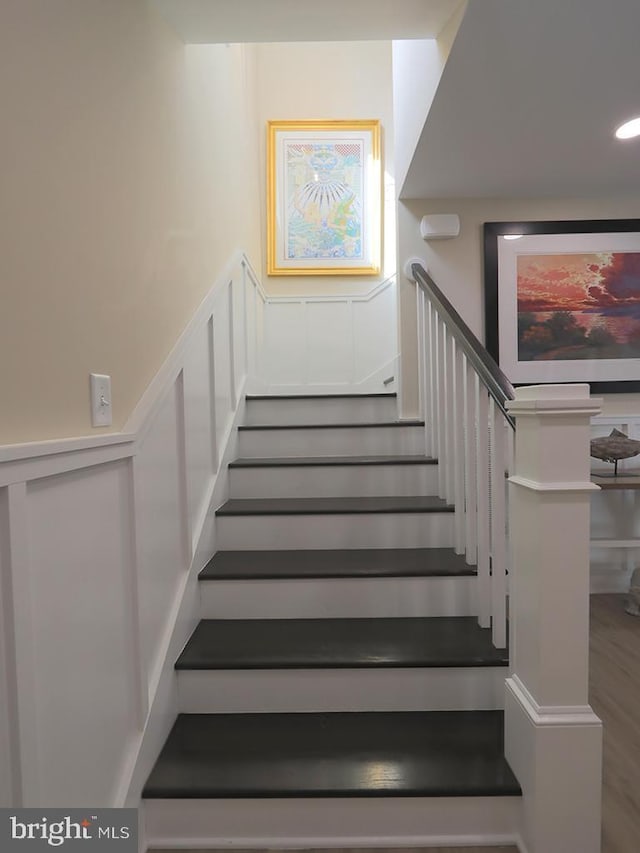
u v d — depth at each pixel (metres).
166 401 1.68
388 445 2.84
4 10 0.90
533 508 1.33
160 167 1.69
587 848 1.31
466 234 3.04
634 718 1.93
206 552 2.12
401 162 2.89
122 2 1.40
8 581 0.87
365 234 4.11
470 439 1.99
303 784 1.43
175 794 1.42
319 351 4.12
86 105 1.19
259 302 3.76
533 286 3.07
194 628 1.92
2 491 0.86
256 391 3.54
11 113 0.91
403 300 3.03
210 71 2.36
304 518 2.26
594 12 1.50
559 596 1.31
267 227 4.10
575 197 3.03
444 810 1.44
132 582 1.38
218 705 1.73
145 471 1.50
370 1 1.63
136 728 1.42
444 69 1.76
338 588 1.99
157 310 1.65
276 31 1.84
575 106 2.01
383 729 1.64
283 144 4.09
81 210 1.16
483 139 2.27
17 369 0.93
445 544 2.26
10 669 0.88
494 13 1.50
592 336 3.09
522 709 1.39
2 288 0.89
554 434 1.29
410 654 1.73
